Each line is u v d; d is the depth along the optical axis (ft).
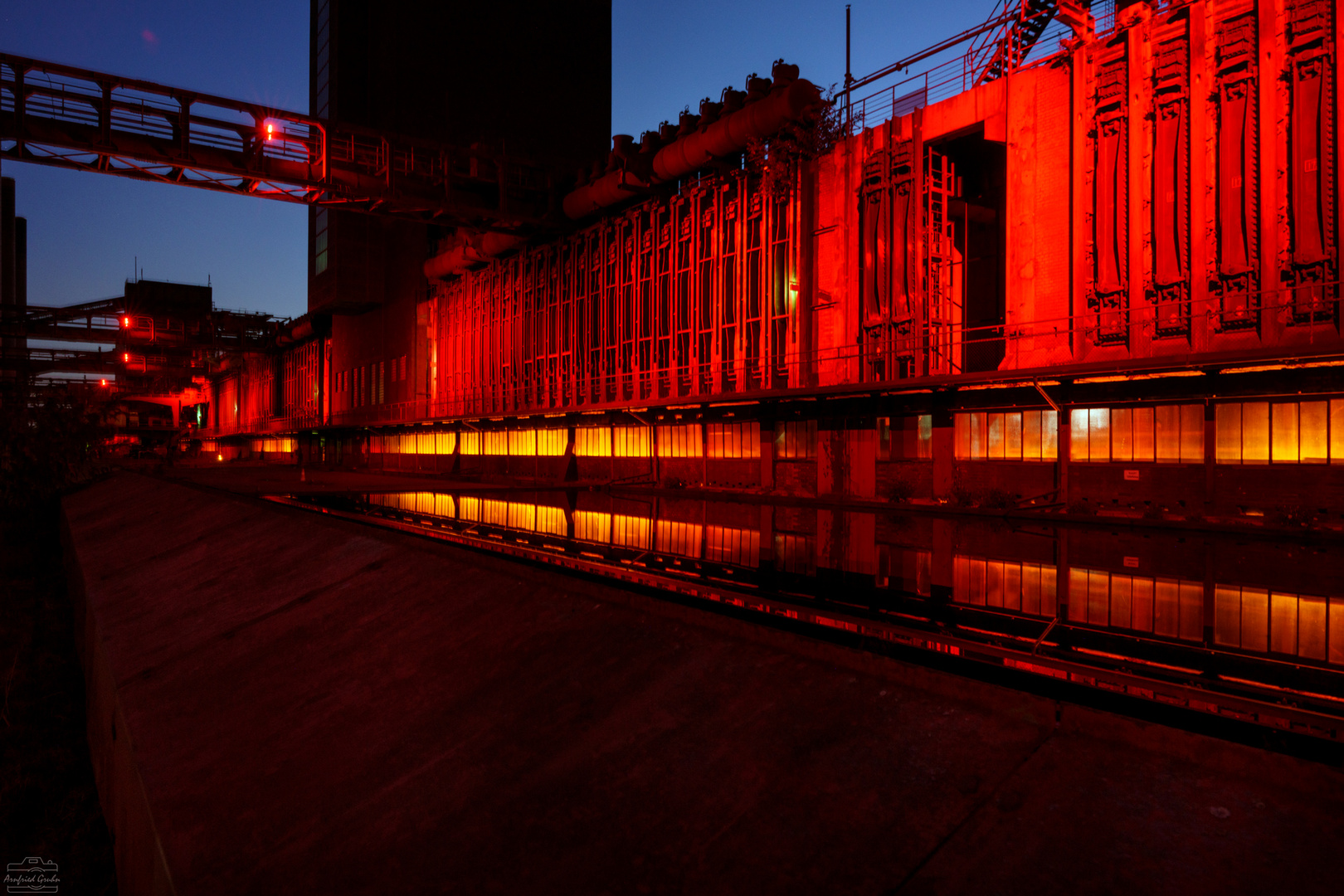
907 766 9.51
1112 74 68.23
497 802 11.42
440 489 111.45
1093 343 69.36
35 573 80.94
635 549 46.32
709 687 12.76
